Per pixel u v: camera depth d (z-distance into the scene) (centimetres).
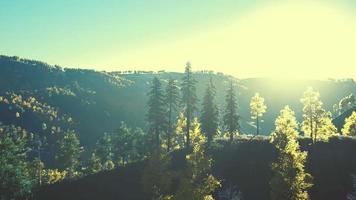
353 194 6031
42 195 6831
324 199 5969
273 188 4209
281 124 6300
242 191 6319
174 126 8781
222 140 8369
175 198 4162
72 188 6962
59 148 9662
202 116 8156
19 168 3444
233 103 8350
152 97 7956
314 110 7900
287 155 4294
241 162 6969
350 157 6831
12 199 3384
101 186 6900
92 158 10350
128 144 9825
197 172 4312
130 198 6444
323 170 6562
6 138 3484
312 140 7675
